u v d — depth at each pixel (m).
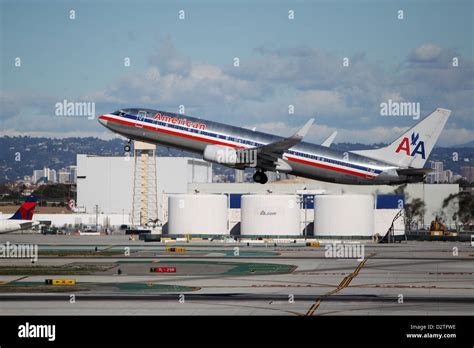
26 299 71.44
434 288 79.75
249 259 115.12
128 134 140.88
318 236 169.50
